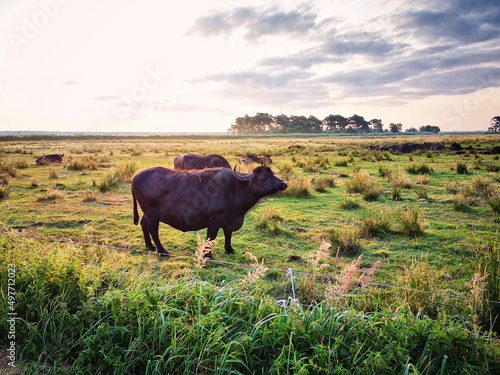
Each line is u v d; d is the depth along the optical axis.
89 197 10.24
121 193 11.51
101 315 3.22
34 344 2.94
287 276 4.91
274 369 2.61
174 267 5.29
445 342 2.75
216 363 2.68
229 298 3.40
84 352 2.79
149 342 2.95
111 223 7.92
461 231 7.31
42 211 8.77
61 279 3.52
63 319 3.08
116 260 5.16
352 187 12.05
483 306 3.82
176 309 3.14
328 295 3.47
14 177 14.23
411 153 27.64
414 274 4.55
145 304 3.16
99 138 89.06
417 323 2.94
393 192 10.75
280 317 2.98
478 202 9.80
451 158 22.67
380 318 3.08
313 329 2.91
